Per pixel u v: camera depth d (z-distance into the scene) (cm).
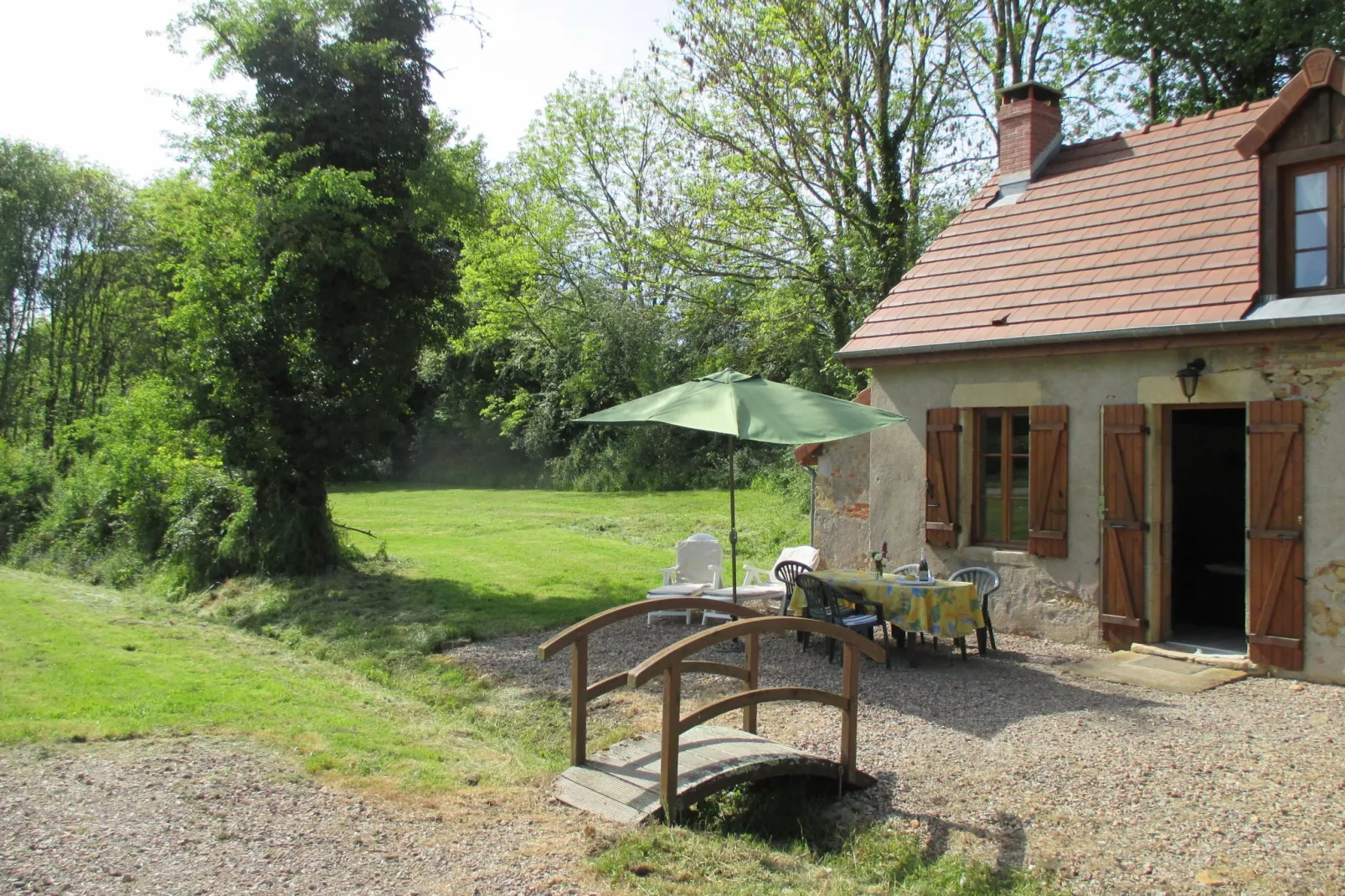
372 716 736
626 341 3566
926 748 663
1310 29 1753
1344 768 614
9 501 2105
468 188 1543
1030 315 1034
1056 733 691
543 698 820
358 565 1555
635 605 618
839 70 2027
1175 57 1984
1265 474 854
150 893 411
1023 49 2225
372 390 1512
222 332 1388
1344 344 812
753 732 657
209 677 819
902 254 1972
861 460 1211
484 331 3784
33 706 680
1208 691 806
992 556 1059
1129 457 943
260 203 1353
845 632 577
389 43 1420
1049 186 1233
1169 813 545
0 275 3177
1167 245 1012
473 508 2811
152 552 1648
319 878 434
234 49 1395
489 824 507
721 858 477
